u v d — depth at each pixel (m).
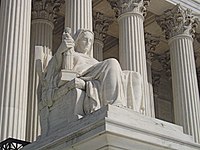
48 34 36.69
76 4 31.50
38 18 36.88
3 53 26.48
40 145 13.15
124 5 36.53
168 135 11.87
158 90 48.75
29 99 32.34
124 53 34.47
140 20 36.25
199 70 48.47
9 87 25.30
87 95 13.12
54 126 13.74
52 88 14.51
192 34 39.97
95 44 40.59
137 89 13.83
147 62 43.94
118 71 13.52
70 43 15.36
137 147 11.11
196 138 34.12
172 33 39.56
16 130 24.17
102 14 41.44
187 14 39.75
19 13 28.09
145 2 37.84
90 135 11.04
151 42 44.47
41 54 16.48
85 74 14.23
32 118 31.61
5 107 24.58
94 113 11.82
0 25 27.92
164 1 39.41
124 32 35.47
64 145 11.81
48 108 14.51
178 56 38.03
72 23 30.88
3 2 28.86
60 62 15.12
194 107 35.34
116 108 11.66
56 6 38.16
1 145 18.28
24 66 26.56
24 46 27.17
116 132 10.81
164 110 48.44
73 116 12.91
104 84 13.23
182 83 36.38
